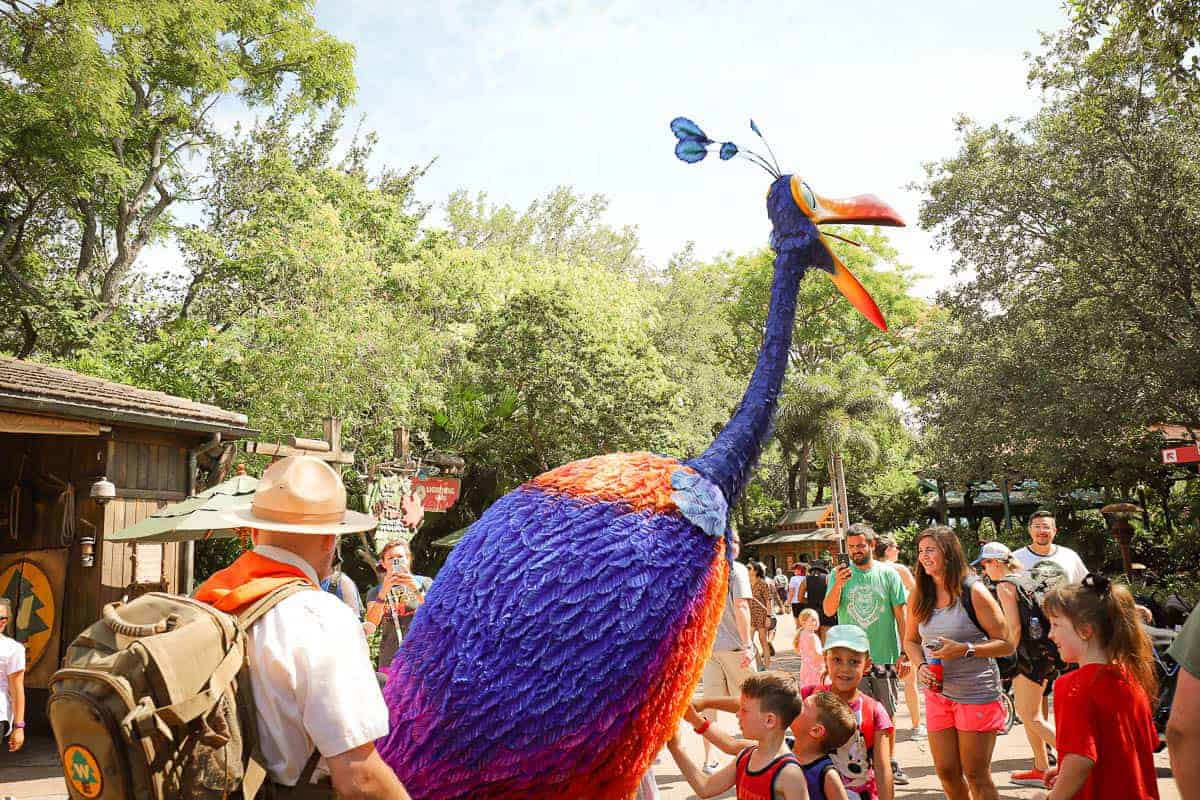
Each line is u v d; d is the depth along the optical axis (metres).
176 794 1.70
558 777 2.39
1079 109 17.33
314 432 18.81
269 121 26.59
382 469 12.43
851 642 3.95
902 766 6.29
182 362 18.98
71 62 17.41
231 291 23.75
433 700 2.35
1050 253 19.67
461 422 26.33
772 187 3.77
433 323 25.62
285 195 23.91
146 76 21.53
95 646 1.80
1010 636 4.27
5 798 6.59
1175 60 11.25
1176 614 7.65
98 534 9.27
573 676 2.39
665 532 2.64
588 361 26.25
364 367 19.58
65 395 8.39
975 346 21.12
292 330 19.14
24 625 9.38
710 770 6.34
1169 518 25.62
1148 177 17.48
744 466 3.12
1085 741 2.80
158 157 23.03
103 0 17.97
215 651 1.79
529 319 26.11
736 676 5.95
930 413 23.17
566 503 2.62
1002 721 4.29
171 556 10.04
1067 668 5.25
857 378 37.59
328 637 1.89
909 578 6.32
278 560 2.10
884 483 40.00
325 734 1.81
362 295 20.75
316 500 2.13
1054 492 23.95
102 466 9.26
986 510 34.59
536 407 26.08
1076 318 18.97
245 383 19.20
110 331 20.73
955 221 20.52
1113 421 19.02
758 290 44.31
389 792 1.86
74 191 20.02
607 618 2.45
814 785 3.39
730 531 2.99
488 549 2.53
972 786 4.29
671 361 31.23
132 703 1.67
